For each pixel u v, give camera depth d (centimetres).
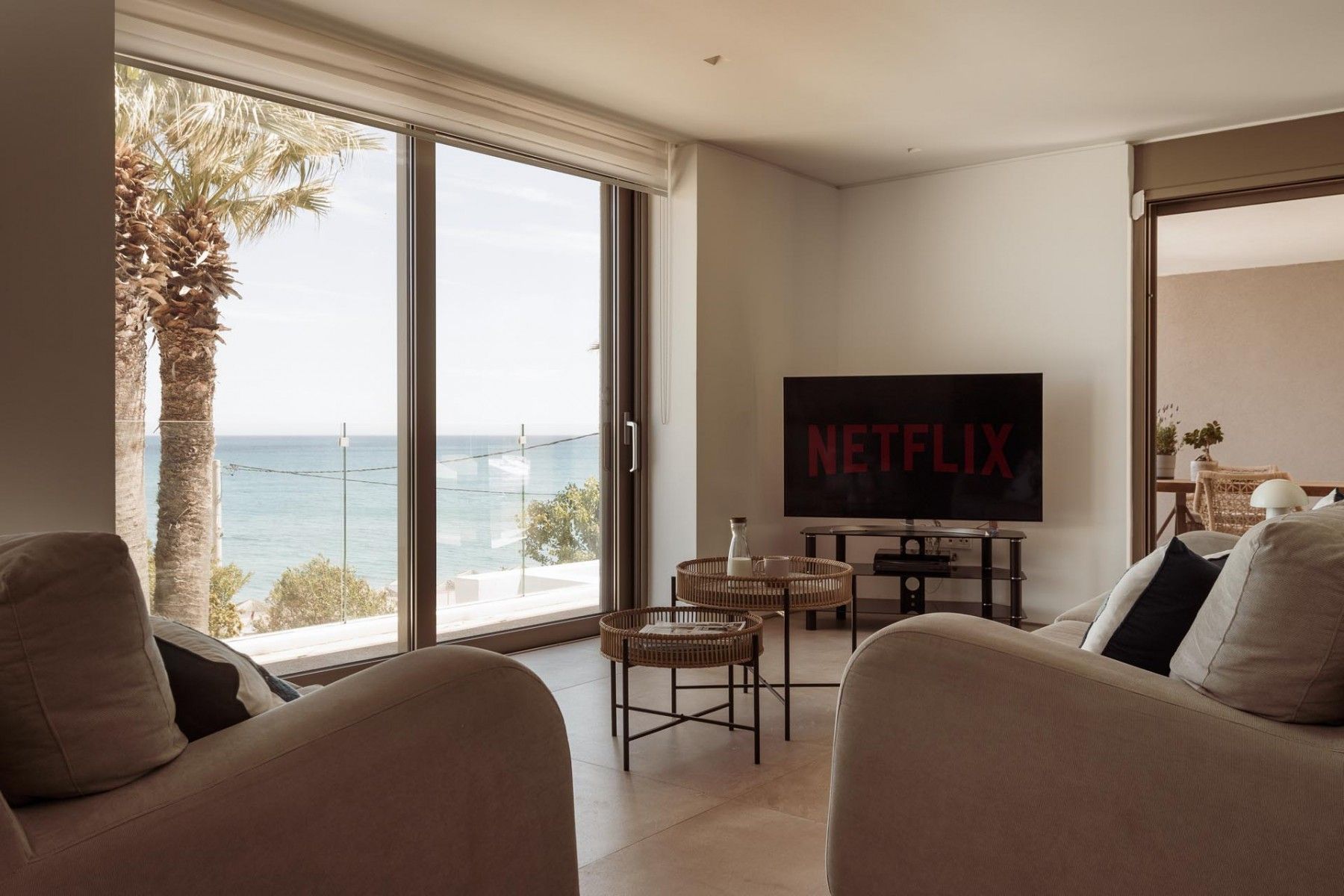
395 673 152
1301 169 459
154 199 327
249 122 352
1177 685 159
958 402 499
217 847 124
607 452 500
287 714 141
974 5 338
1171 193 489
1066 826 159
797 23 352
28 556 116
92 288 246
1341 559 142
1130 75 405
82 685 118
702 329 500
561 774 173
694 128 477
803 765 289
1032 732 162
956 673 171
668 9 339
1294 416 566
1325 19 350
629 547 511
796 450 522
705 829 243
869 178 566
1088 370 507
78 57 243
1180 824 148
